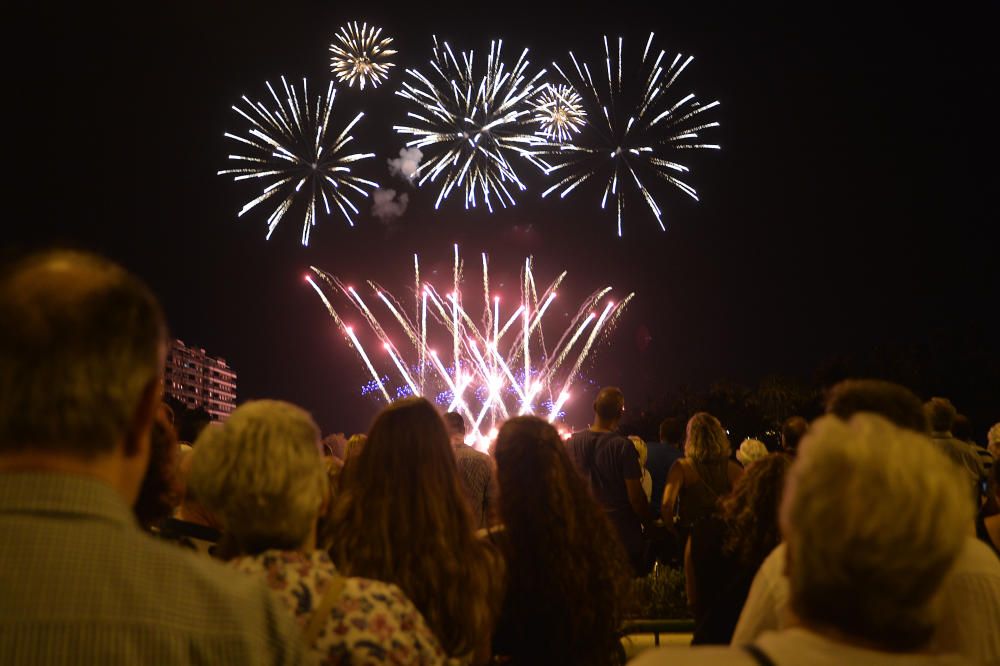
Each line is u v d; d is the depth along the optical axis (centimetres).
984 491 657
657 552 827
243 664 148
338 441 848
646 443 903
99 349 151
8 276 156
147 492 345
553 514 412
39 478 146
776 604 284
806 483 173
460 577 336
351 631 241
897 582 158
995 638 254
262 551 262
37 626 138
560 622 400
